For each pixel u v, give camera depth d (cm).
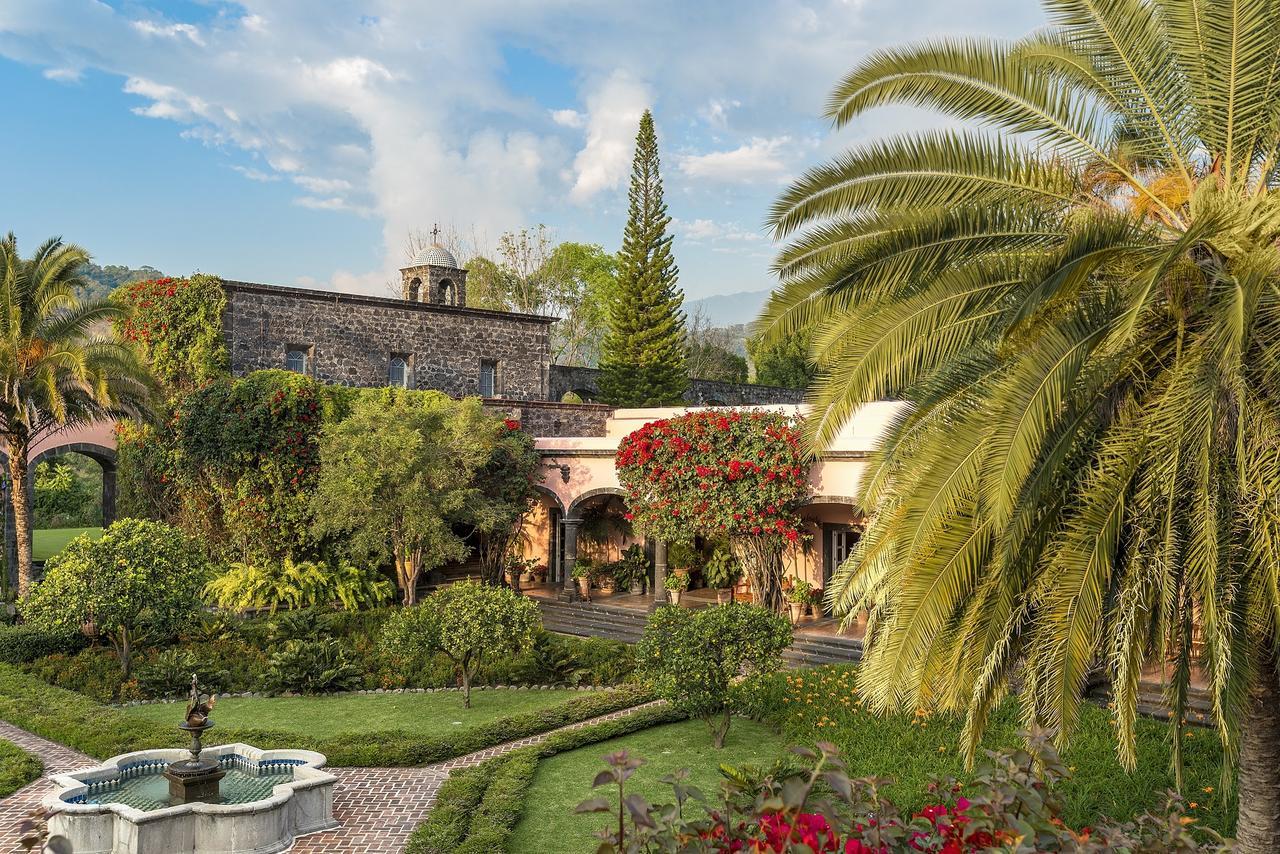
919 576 760
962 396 849
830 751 392
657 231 3756
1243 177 769
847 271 791
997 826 393
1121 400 769
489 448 2420
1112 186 834
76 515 4397
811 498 2128
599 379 3797
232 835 1023
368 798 1189
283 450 2286
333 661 1789
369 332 2791
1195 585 700
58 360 2123
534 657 1828
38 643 1823
